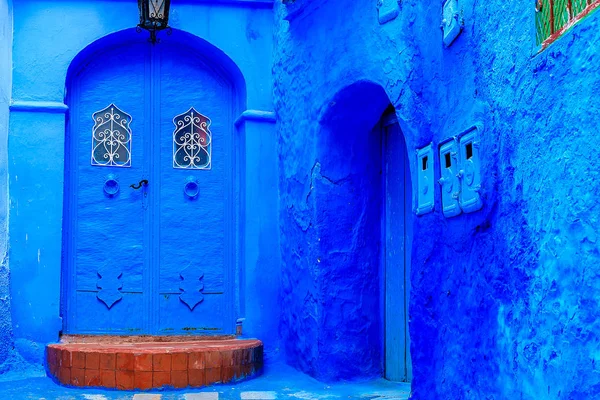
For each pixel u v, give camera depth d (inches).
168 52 295.9
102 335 279.1
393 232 248.7
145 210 288.0
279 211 287.0
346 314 249.3
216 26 291.9
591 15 123.0
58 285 269.6
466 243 169.9
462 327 170.7
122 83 291.4
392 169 251.6
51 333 267.1
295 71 271.0
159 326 284.8
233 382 243.3
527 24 145.1
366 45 225.8
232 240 292.8
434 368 184.9
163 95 294.2
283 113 282.0
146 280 285.6
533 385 137.6
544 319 134.5
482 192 160.2
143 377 231.3
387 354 248.8
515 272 146.8
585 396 119.9
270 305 284.0
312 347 250.5
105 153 287.1
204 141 295.4
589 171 121.0
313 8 259.3
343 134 252.5
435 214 186.7
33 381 245.9
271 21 296.7
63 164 274.7
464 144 170.6
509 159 151.2
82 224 282.4
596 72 120.3
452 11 175.8
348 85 234.1
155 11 263.9
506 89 152.9
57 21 280.1
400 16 208.7
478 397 161.0
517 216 146.8
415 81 199.3
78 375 235.1
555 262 131.0
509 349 147.9
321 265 248.1
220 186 294.5
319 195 250.2
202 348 240.5
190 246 289.9
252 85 291.6
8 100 270.2
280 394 228.7
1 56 264.5
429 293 188.9
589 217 120.4
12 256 266.5
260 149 289.1
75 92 287.1
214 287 290.2
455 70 177.6
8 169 268.5
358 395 225.3
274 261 286.0
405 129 203.9
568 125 128.3
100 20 283.4
